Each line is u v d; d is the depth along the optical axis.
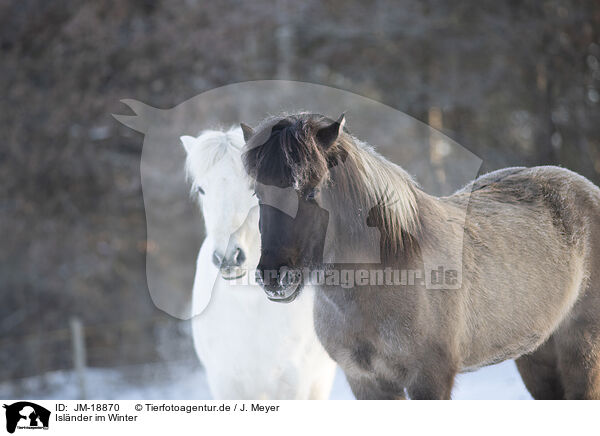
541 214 5.47
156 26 20.91
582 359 5.46
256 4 20.59
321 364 6.23
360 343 4.77
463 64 21.30
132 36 20.86
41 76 21.12
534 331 5.24
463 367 5.17
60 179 20.59
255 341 6.05
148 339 18.75
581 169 19.28
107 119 19.92
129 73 20.42
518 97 20.55
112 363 18.36
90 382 16.05
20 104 20.72
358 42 21.28
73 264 20.52
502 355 5.27
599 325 5.45
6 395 15.80
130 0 21.33
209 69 20.06
